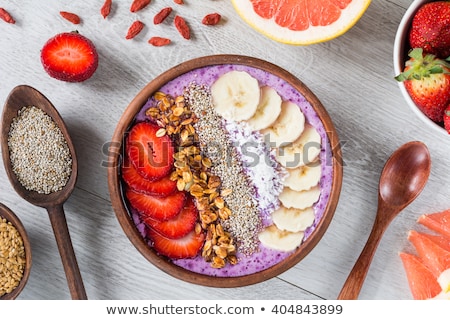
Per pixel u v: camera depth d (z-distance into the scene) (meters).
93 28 0.59
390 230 0.60
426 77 0.52
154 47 0.59
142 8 0.59
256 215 0.56
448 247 0.60
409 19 0.54
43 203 0.56
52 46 0.56
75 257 0.57
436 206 0.60
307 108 0.55
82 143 0.59
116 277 0.60
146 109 0.54
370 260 0.58
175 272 0.55
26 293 0.60
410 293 0.60
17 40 0.59
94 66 0.57
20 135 0.56
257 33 0.59
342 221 0.60
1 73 0.59
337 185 0.54
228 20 0.59
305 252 0.55
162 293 0.60
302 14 0.54
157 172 0.55
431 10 0.52
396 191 0.58
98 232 0.60
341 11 0.54
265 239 0.56
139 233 0.55
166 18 0.59
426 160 0.57
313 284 0.60
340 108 0.60
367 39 0.59
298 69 0.60
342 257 0.60
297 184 0.55
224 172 0.55
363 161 0.60
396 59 0.54
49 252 0.60
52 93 0.59
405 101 0.59
